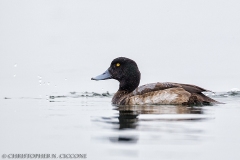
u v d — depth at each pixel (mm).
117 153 7445
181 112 12367
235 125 9914
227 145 7949
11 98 18078
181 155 7309
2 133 9383
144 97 15242
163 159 7102
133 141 8242
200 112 12359
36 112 13000
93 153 7527
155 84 15648
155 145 7918
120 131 9172
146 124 10023
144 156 7250
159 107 13961
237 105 14320
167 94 15031
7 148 8102
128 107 14125
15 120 11234
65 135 8992
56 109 13844
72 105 15180
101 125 10016
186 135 8727
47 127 9992
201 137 8555
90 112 12750
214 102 14805
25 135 9133
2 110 13680
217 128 9500
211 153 7414
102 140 8375
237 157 7211
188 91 14969
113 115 11867
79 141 8406
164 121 10492
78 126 10000
